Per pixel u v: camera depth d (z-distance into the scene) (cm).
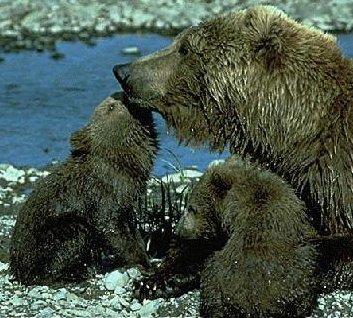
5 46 3309
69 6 3816
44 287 1335
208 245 1276
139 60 1320
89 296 1320
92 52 3175
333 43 1252
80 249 1370
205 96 1270
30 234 1365
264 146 1246
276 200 1177
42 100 2641
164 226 1536
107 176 1367
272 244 1147
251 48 1230
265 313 1134
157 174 2030
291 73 1219
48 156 2217
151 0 3894
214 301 1160
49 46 3294
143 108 1327
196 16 3703
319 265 1209
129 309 1262
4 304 1270
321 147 1218
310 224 1234
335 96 1219
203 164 2114
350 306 1227
